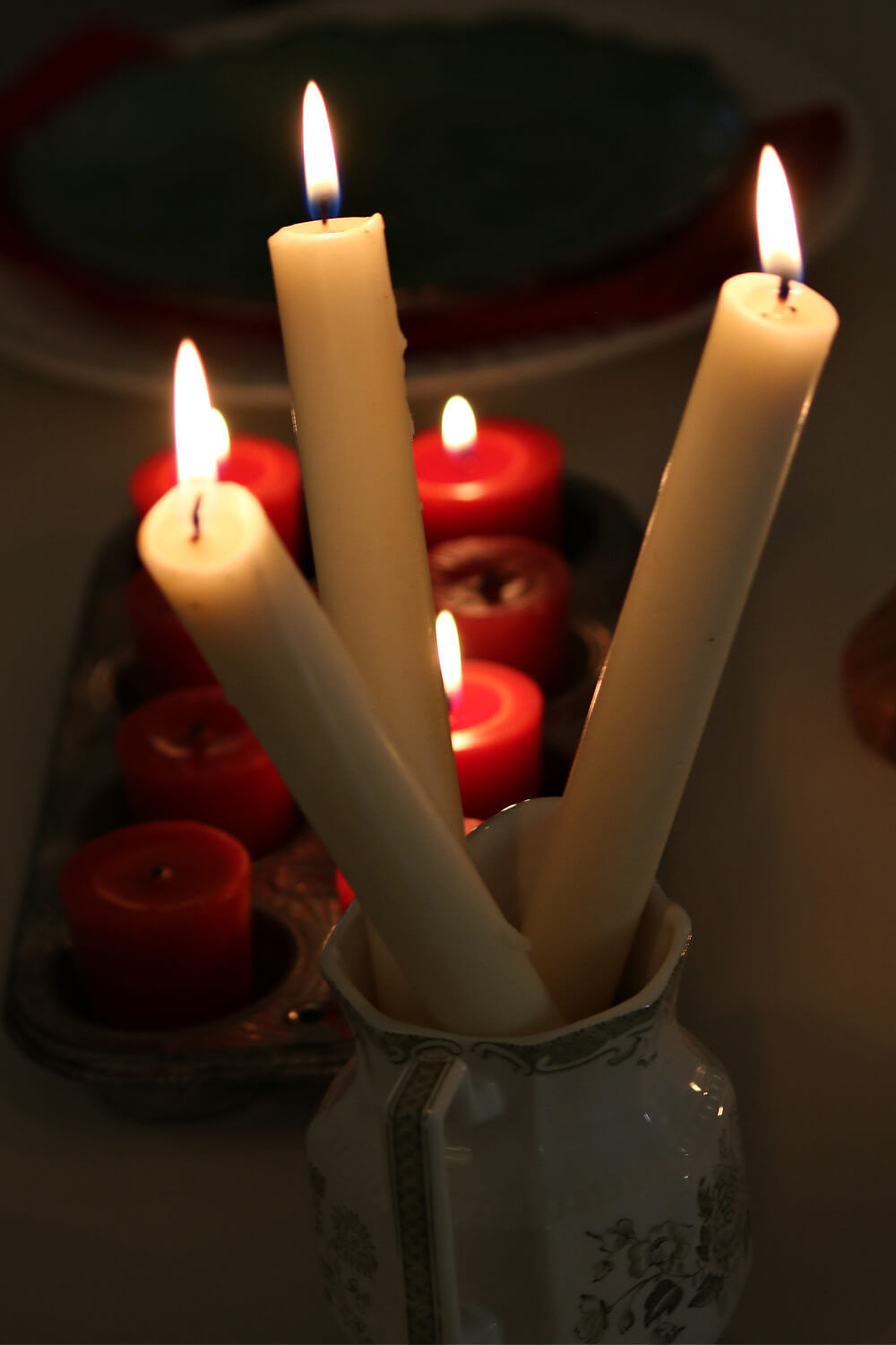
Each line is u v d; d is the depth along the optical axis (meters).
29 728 0.92
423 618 0.57
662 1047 0.58
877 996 0.72
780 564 0.98
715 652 0.55
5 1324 0.65
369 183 1.19
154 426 1.22
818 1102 0.69
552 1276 0.57
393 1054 0.56
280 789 0.76
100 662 0.88
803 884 0.76
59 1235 0.68
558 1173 0.57
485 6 1.61
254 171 1.23
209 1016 0.70
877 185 1.39
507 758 0.73
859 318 1.21
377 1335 0.59
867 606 0.92
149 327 1.16
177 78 1.34
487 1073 0.56
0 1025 0.75
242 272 1.13
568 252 1.13
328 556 0.56
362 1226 0.58
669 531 0.54
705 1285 0.59
